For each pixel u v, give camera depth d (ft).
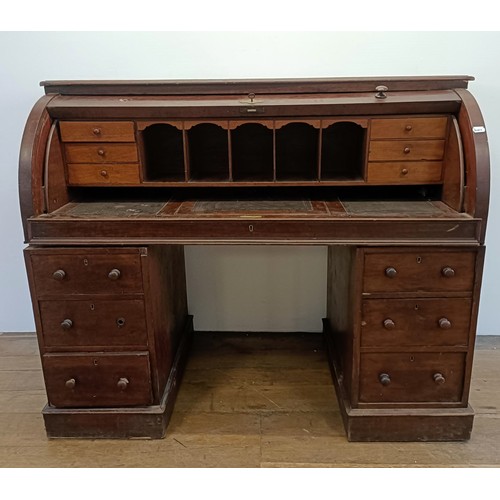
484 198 4.71
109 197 5.95
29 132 5.06
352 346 5.29
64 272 5.10
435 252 4.91
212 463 5.21
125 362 5.39
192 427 5.77
